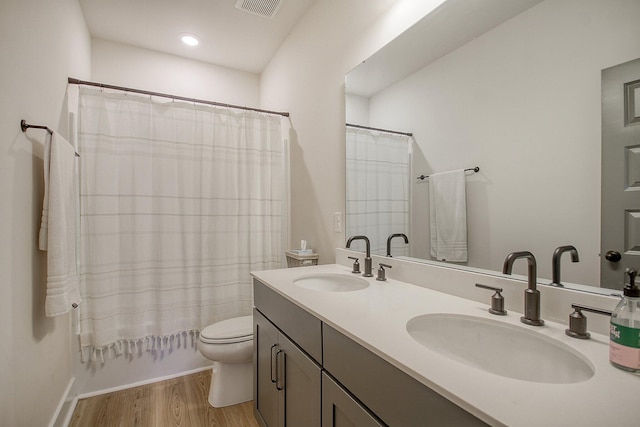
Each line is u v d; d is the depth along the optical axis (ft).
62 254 4.43
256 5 7.16
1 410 3.31
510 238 3.50
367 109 5.58
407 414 2.23
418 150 4.65
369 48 5.48
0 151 3.38
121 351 6.97
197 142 7.54
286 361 4.24
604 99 2.72
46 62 4.85
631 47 2.55
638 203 2.53
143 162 6.99
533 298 2.93
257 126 8.22
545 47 3.15
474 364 3.04
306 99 7.52
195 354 7.74
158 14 7.38
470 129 3.92
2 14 3.42
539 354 2.72
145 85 8.79
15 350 3.68
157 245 7.10
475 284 3.49
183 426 5.66
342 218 6.27
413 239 4.75
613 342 2.19
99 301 6.44
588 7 2.82
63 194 4.58
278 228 8.38
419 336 3.15
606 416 1.63
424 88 4.53
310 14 7.27
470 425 1.78
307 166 7.54
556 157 3.08
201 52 9.10
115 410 6.15
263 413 5.23
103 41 8.33
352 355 2.84
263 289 5.18
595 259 2.79
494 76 3.64
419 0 4.52
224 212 7.76
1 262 3.39
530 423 1.57
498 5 3.60
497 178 3.64
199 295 7.50
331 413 3.14
